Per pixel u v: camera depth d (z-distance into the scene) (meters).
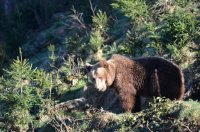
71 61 43.09
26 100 34.06
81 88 38.03
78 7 61.62
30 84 37.00
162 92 26.27
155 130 24.56
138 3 40.50
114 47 42.34
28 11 71.31
